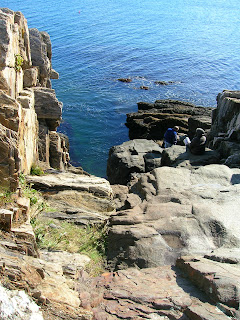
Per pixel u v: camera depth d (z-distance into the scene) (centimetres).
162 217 838
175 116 2731
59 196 1006
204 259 671
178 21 7062
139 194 1050
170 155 1440
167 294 585
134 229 796
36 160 1328
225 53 5103
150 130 2625
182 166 1330
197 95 3638
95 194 1062
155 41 5544
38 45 1492
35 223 839
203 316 511
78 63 4347
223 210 859
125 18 6969
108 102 3334
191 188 983
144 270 686
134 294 588
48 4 7562
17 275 519
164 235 779
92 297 584
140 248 749
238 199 914
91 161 2323
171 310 552
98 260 768
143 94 3569
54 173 1220
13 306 462
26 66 1380
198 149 1412
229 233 779
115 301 579
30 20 6134
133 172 1662
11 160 795
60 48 4831
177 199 917
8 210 688
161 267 698
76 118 2964
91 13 7100
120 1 8712
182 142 1959
